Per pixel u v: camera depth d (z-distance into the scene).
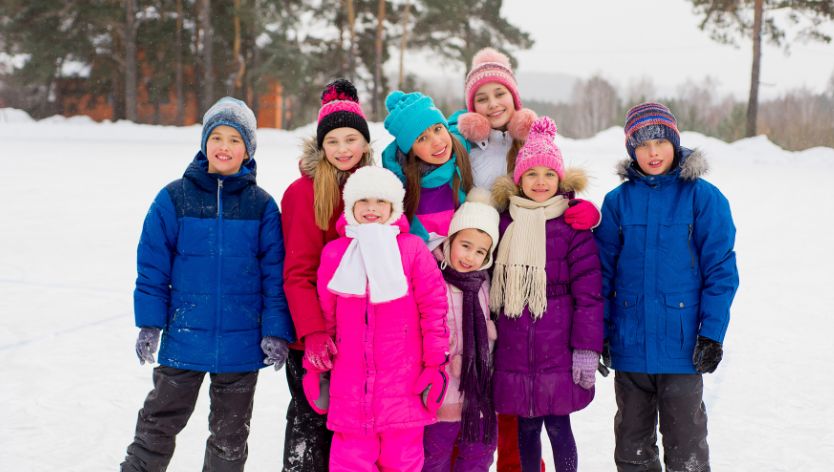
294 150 20.70
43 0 31.23
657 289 2.27
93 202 9.43
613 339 2.35
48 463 2.55
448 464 2.38
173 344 2.21
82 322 4.29
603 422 3.06
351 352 2.18
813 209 10.12
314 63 34.59
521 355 2.34
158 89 35.34
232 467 2.24
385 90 35.28
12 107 38.66
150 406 2.24
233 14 33.69
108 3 31.92
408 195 2.42
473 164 2.68
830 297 5.14
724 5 26.67
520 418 2.43
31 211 8.63
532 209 2.39
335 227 2.30
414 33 34.19
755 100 27.34
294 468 2.31
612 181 12.80
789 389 3.36
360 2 34.19
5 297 4.82
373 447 2.20
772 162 21.69
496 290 2.40
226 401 2.23
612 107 79.38
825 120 43.03
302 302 2.16
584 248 2.34
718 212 2.25
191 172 2.29
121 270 5.67
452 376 2.33
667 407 2.26
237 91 37.59
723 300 2.18
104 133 25.34
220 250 2.23
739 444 2.77
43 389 3.24
